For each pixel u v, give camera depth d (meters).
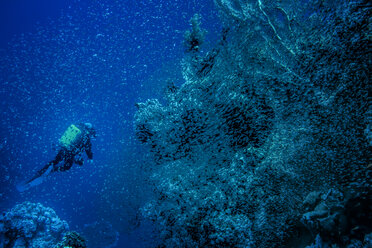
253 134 2.18
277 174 1.96
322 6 2.03
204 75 2.66
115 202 6.88
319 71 1.95
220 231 2.01
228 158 2.26
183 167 2.48
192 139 2.48
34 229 4.28
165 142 2.64
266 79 2.26
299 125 1.94
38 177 3.99
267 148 2.08
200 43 2.81
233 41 2.61
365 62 1.71
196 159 2.42
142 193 3.06
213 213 2.13
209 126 2.42
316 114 1.87
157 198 2.62
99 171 9.07
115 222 6.59
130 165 5.55
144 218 2.73
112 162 8.59
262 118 2.18
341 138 1.69
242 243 1.88
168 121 2.67
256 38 2.45
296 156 1.88
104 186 8.17
